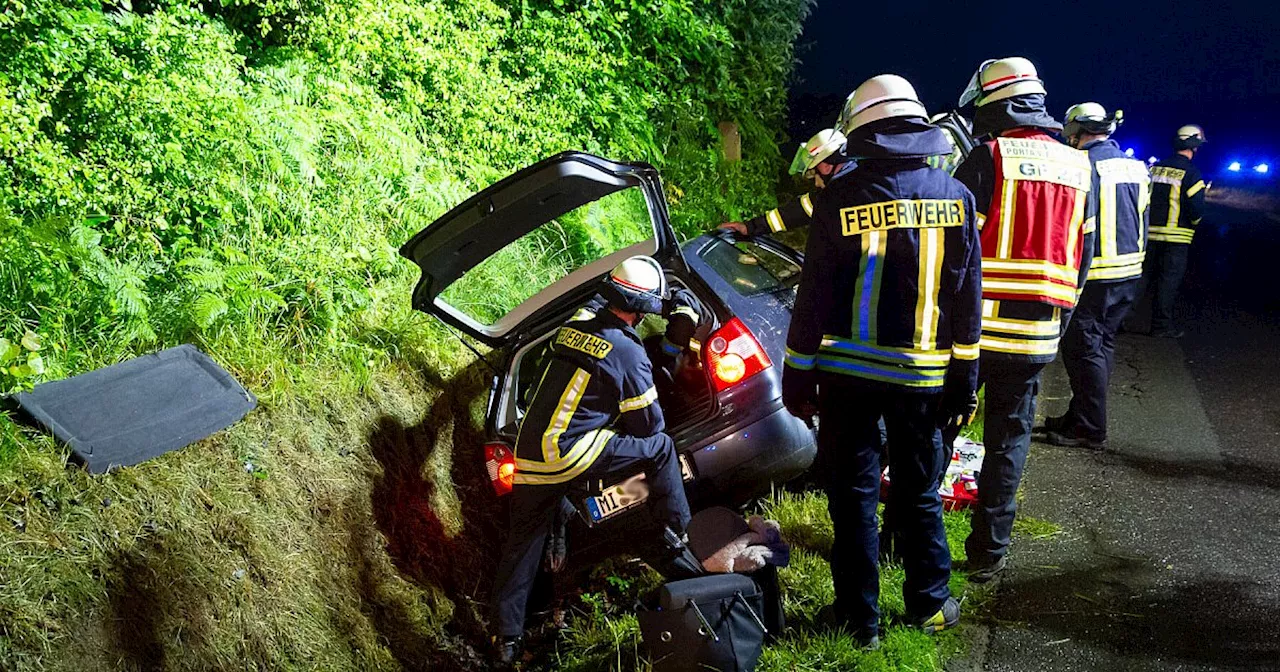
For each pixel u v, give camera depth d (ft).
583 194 12.26
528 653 12.32
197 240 14.28
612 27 25.13
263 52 18.06
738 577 10.30
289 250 14.80
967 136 16.43
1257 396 18.07
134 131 13.66
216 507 10.72
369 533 12.31
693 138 28.84
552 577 13.01
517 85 21.63
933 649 10.66
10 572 8.79
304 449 12.33
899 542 11.10
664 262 13.57
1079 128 14.35
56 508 9.56
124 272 12.31
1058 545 12.74
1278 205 49.78
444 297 16.12
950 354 9.95
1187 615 10.90
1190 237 22.08
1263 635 10.39
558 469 11.39
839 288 9.75
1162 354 21.29
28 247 11.75
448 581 13.00
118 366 11.62
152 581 9.66
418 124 19.61
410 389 14.78
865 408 10.02
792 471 12.93
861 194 9.50
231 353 12.78
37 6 13.03
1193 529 12.84
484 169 19.76
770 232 13.79
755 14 32.58
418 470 13.84
